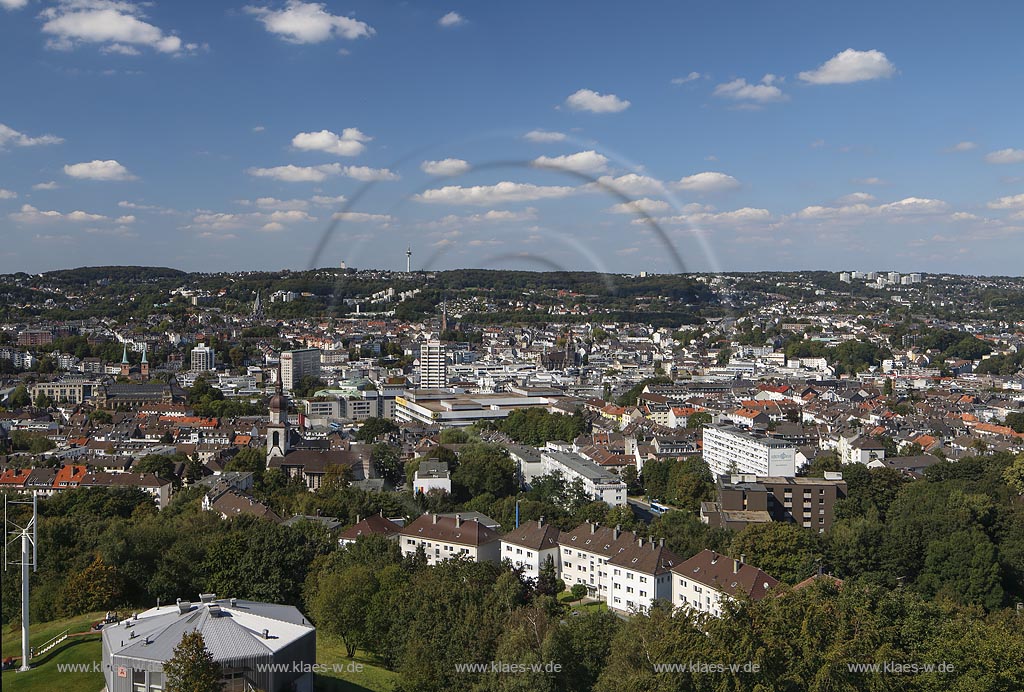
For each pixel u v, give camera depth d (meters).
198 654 122.88
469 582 176.38
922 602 164.88
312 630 142.75
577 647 150.12
